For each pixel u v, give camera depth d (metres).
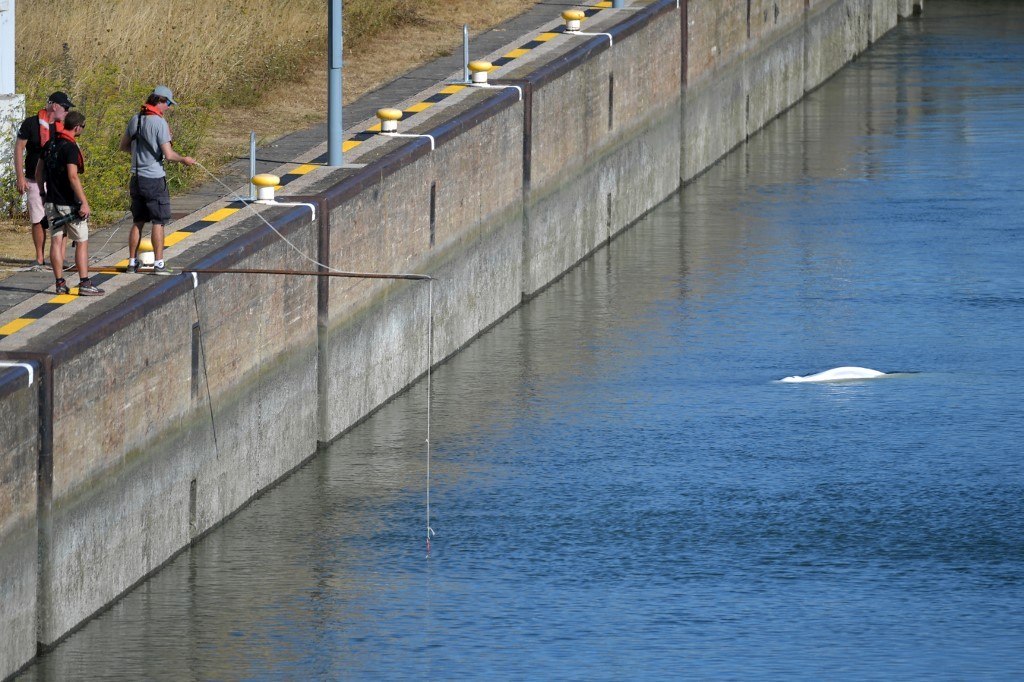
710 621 63.41
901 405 86.94
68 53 101.62
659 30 124.75
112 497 61.94
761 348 96.00
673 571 67.69
